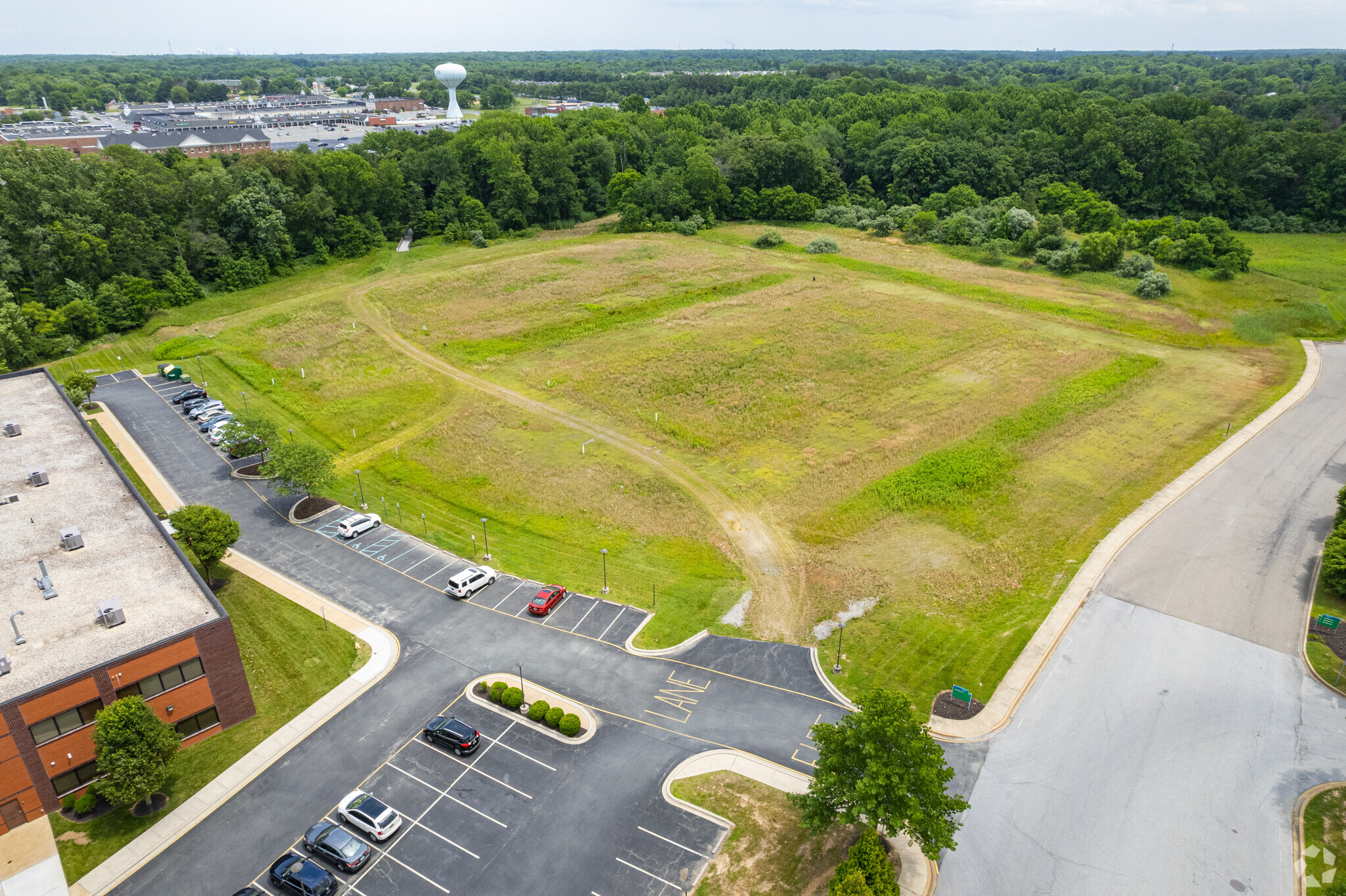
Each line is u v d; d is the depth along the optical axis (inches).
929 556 2169.0
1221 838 1347.2
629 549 2239.2
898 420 2979.8
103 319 3956.7
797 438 2866.6
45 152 4315.9
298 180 5467.5
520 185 6240.2
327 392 3292.3
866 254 5546.3
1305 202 6038.4
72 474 2158.0
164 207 4692.4
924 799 1205.1
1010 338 3801.7
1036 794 1429.6
